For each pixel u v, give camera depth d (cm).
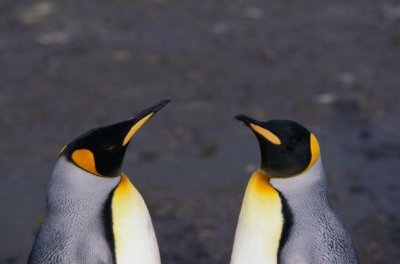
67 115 1456
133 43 1864
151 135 1359
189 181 1198
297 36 1919
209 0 2250
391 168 1237
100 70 1684
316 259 655
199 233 1065
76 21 2030
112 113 1463
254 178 688
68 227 644
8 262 1006
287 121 673
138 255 662
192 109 1471
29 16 2042
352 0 2230
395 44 1845
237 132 1367
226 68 1695
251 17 2081
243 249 684
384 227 1076
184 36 1920
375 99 1508
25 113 1464
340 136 1351
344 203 1135
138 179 1205
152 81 1627
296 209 665
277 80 1622
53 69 1686
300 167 665
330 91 1555
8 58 1756
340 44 1853
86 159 647
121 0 2234
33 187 1192
